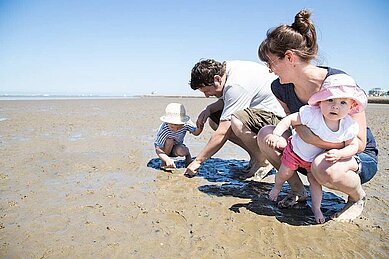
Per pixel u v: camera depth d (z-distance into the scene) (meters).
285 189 3.29
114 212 2.64
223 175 3.78
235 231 2.33
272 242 2.18
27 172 3.71
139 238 2.22
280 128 2.49
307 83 2.57
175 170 3.96
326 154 2.29
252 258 1.99
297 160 2.55
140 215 2.59
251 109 3.41
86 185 3.30
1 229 2.33
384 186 3.34
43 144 5.40
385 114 12.96
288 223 2.46
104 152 4.87
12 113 11.32
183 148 4.15
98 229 2.35
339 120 2.35
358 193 2.46
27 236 2.23
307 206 2.80
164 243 2.16
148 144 5.59
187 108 15.91
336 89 2.24
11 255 2.01
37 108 14.25
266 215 2.60
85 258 1.99
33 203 2.80
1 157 4.41
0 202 2.81
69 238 2.22
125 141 5.87
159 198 2.96
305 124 2.43
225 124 3.47
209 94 3.72
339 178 2.32
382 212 2.64
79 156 4.56
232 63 3.60
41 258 1.99
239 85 3.40
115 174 3.72
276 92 3.01
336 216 2.51
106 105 17.97
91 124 8.36
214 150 3.59
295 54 2.45
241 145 3.93
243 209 2.71
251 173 3.69
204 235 2.27
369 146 2.65
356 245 2.13
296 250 2.08
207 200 2.93
